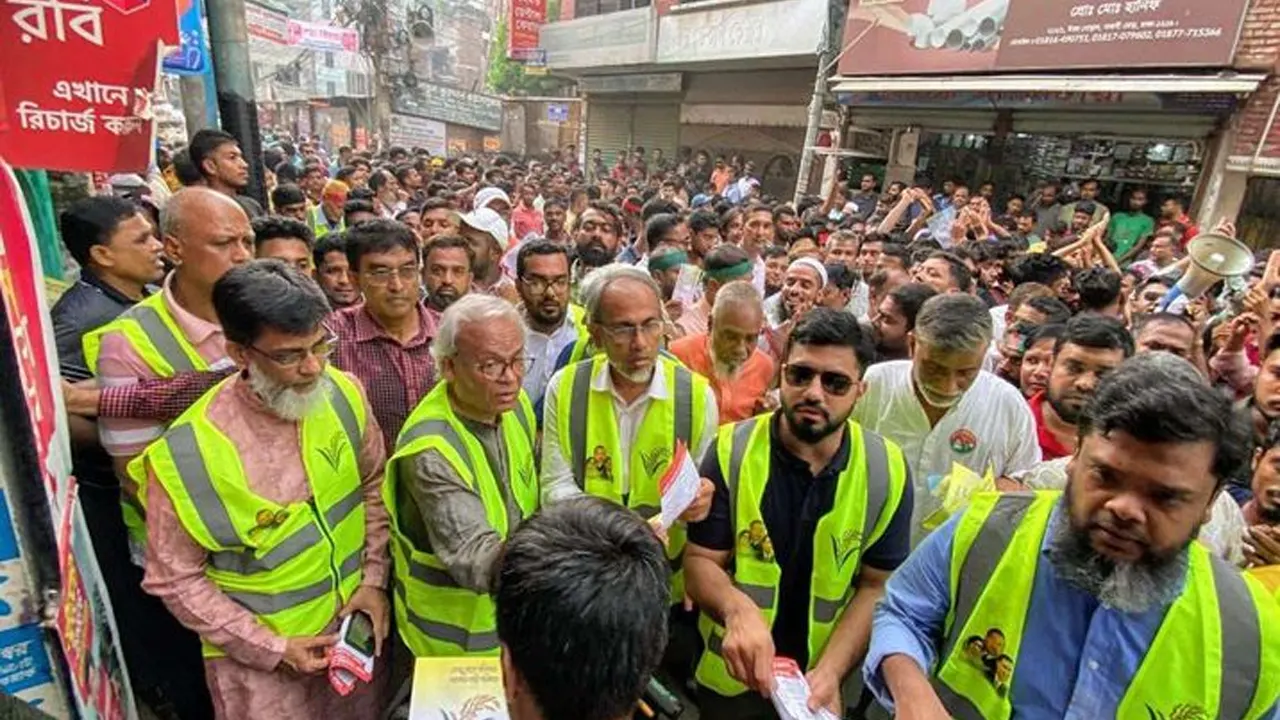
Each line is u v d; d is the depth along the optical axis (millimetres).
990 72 8898
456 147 29516
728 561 1881
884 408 2371
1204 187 7387
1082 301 3449
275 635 1715
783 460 1782
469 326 1735
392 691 2273
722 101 15219
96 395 1844
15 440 1060
